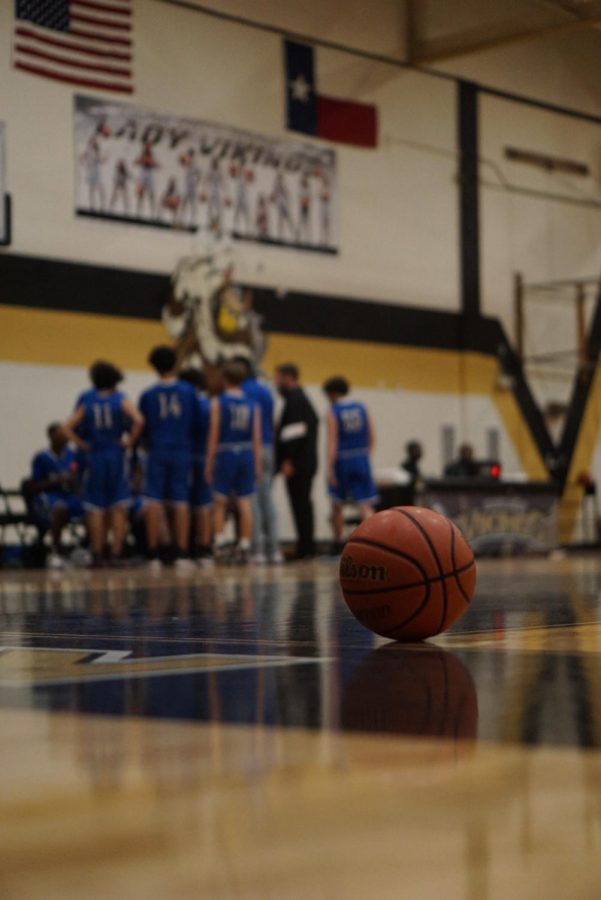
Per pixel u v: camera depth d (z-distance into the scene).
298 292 16.64
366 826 1.13
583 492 20.14
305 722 1.87
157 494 11.45
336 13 17.03
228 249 15.83
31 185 13.99
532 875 0.97
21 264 13.91
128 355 14.81
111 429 11.25
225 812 1.20
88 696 2.27
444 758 1.51
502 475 17.19
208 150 15.61
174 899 0.91
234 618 4.58
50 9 14.10
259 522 12.49
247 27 16.03
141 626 4.20
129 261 14.84
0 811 1.24
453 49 17.39
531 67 19.80
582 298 20.03
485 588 6.59
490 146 19.17
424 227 18.17
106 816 1.20
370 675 2.54
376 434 17.56
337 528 13.38
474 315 18.77
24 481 12.16
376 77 17.55
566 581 7.46
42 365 14.08
